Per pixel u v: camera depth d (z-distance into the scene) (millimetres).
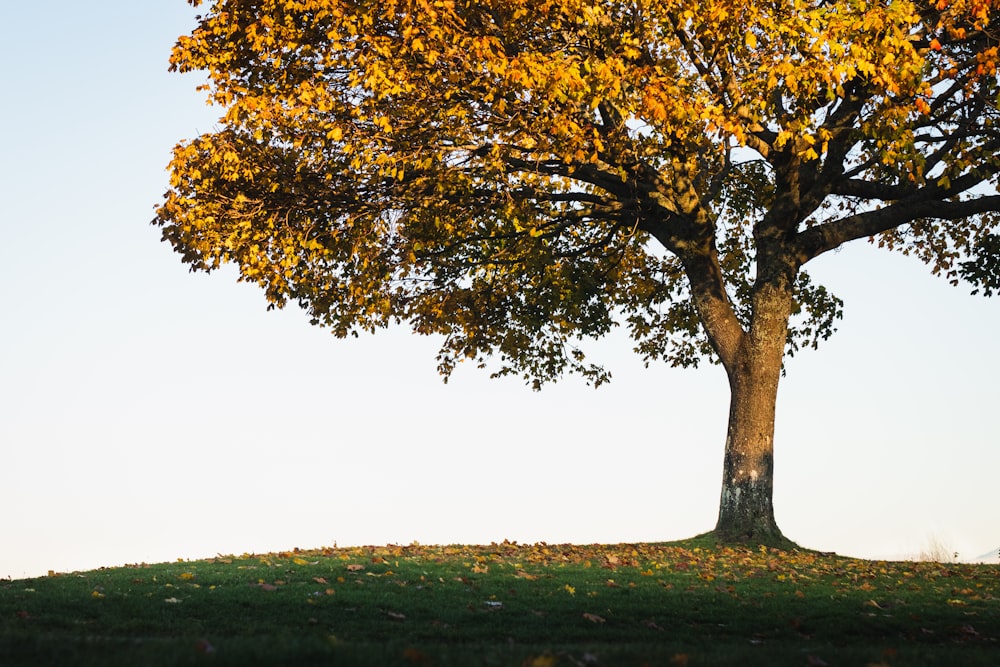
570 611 11812
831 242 19125
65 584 12891
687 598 12875
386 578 13562
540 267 22172
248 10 16750
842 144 17844
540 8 15328
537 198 19562
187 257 18984
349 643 8109
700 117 14969
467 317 23047
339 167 17938
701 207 19203
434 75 15672
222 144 17141
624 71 15047
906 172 18391
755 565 16156
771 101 15672
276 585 12797
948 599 13523
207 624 10430
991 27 15875
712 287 19734
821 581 14812
